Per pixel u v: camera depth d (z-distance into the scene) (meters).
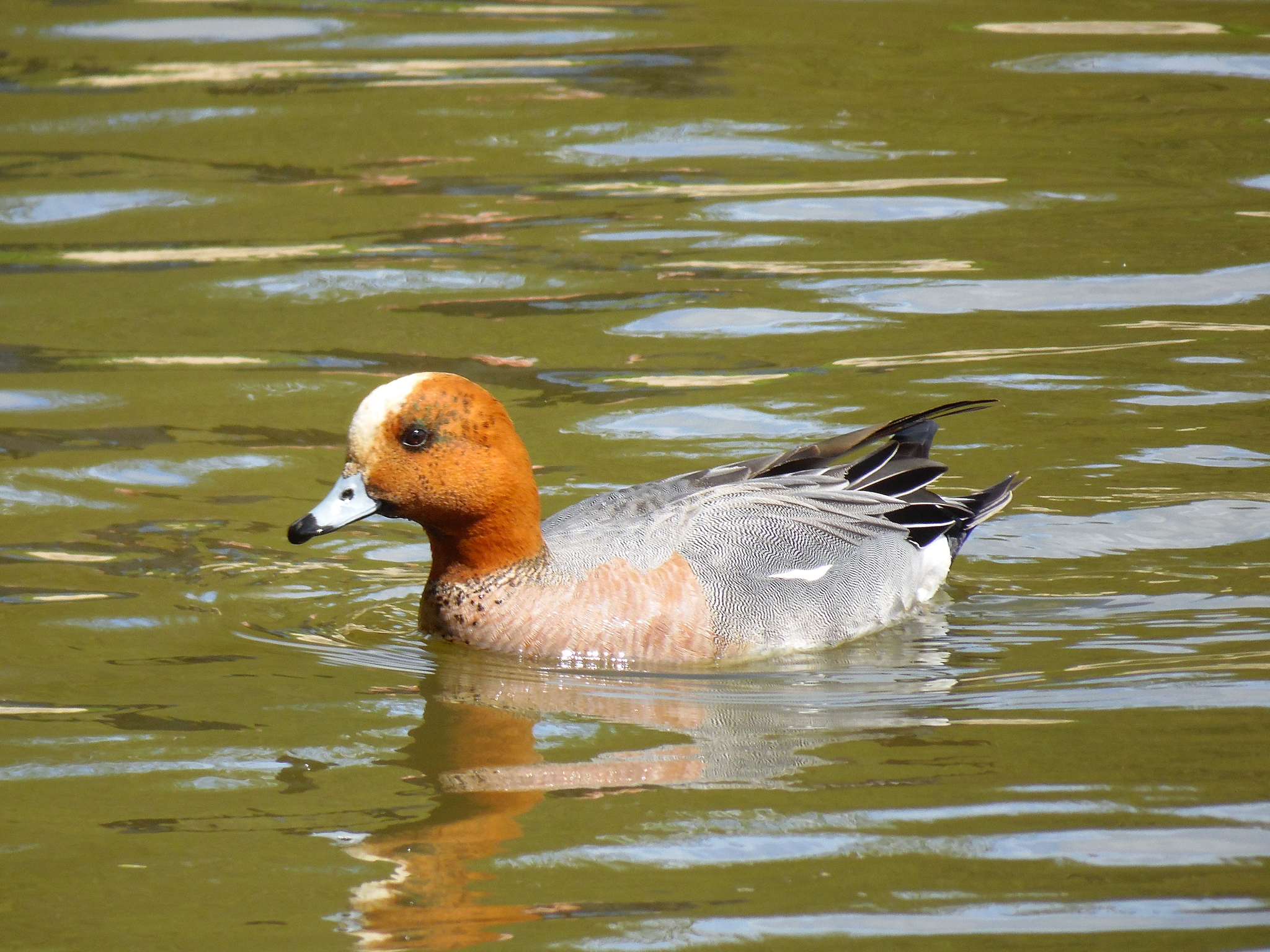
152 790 7.82
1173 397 13.23
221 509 11.84
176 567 10.99
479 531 9.94
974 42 24.42
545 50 24.16
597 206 18.25
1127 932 6.34
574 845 7.18
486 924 6.54
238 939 6.45
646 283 16.08
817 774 7.90
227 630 10.09
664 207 18.17
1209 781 7.64
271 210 18.33
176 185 19.03
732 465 11.05
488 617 9.96
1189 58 23.17
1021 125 20.58
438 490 9.75
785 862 6.99
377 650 9.91
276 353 14.63
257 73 22.94
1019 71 22.83
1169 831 7.16
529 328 15.09
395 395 9.78
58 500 11.88
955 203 18.06
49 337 15.01
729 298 15.70
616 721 8.76
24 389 13.87
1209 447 12.41
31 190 18.75
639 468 12.16
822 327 14.95
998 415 13.04
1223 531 11.27
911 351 14.36
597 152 19.84
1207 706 8.61
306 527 9.73
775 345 14.59
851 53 23.80
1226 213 17.47
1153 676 9.13
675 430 12.88
